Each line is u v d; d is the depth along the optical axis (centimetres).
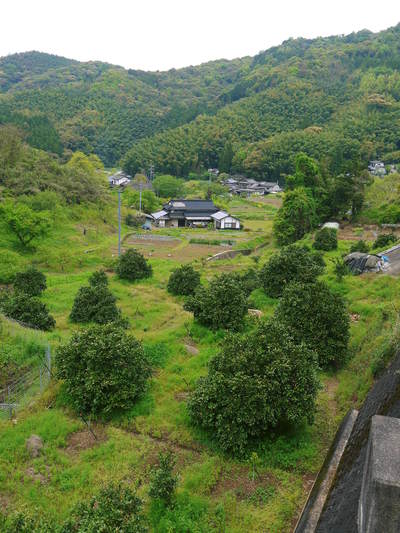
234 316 1512
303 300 1265
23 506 698
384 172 7425
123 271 2434
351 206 4447
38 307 1602
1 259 2712
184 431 911
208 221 5697
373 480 457
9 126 5619
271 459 820
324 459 815
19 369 1145
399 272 1997
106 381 983
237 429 843
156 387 1106
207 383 960
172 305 1947
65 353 1066
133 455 830
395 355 977
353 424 867
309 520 642
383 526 451
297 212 3956
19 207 3216
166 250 3719
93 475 775
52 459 824
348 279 1958
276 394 880
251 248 4047
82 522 609
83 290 1758
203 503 691
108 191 6178
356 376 1109
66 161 8406
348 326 1229
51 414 970
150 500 705
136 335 1519
